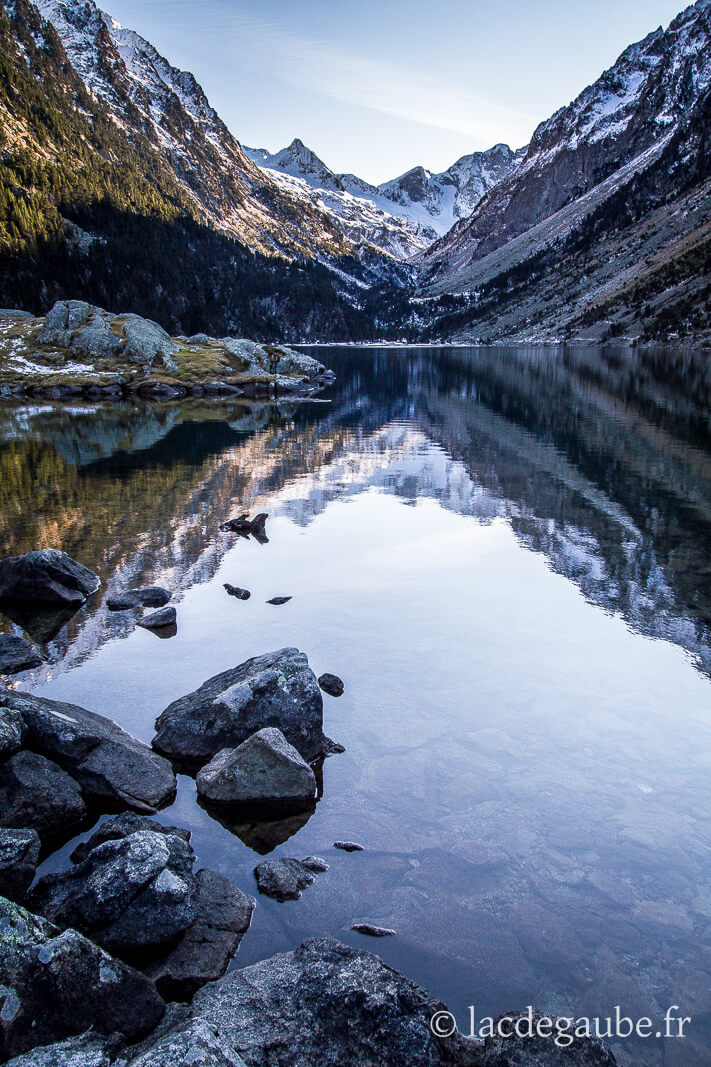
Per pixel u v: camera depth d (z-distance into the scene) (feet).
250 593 53.52
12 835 23.30
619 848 25.26
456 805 27.94
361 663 41.50
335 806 28.09
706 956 20.61
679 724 34.55
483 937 21.33
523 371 318.86
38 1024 17.01
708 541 68.33
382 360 464.65
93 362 246.68
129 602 51.06
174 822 27.45
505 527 73.56
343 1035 16.89
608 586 56.03
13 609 50.42
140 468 104.73
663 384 230.07
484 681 39.24
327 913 22.40
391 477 99.76
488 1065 16.60
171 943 20.63
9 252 419.13
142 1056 15.43
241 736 32.01
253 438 137.59
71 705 33.47
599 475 98.99
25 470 101.96
